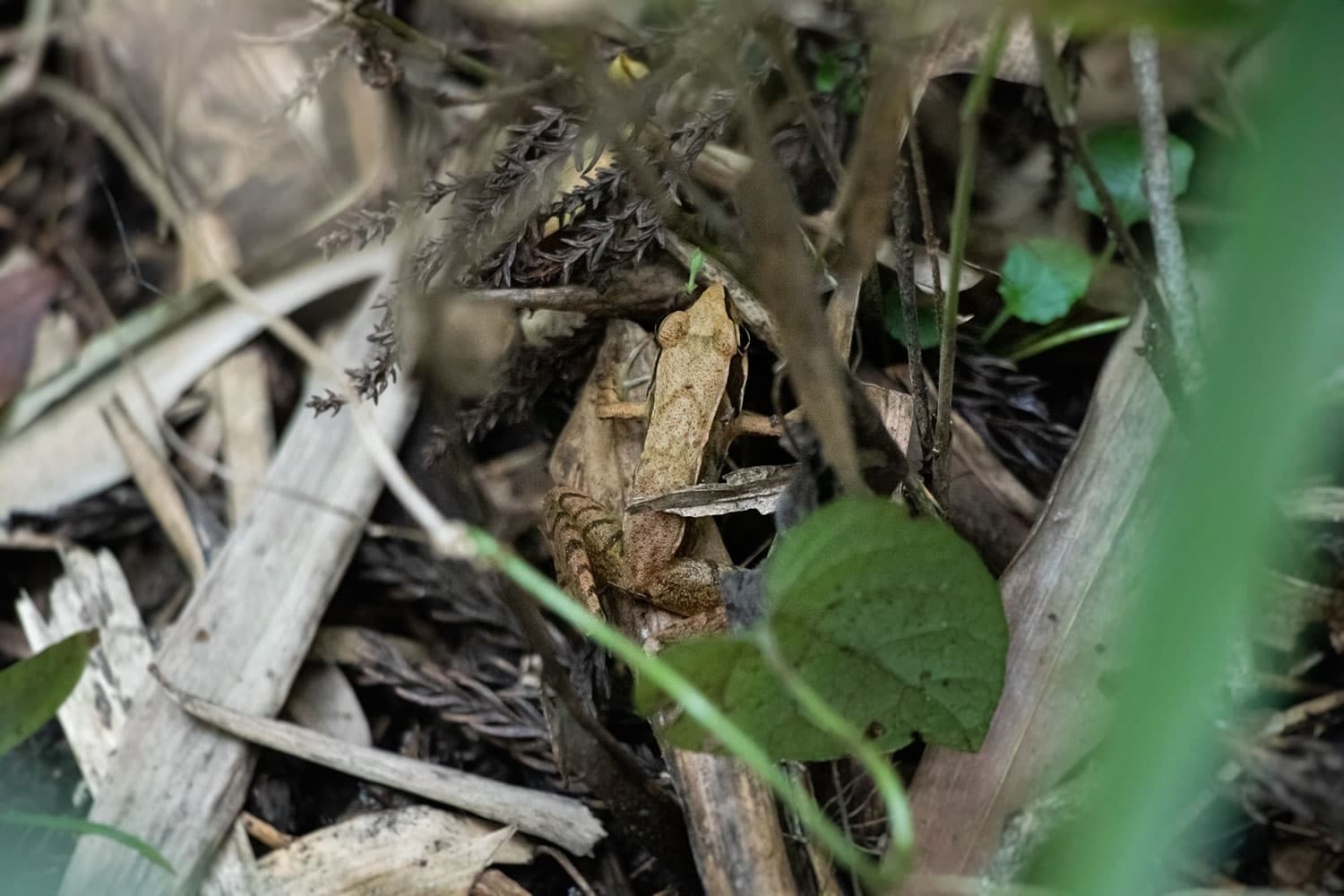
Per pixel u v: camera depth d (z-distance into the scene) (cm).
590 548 83
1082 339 84
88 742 84
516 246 82
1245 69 84
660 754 82
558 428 85
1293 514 80
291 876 82
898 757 81
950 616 77
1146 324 80
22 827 84
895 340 83
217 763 83
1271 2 59
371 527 85
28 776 84
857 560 77
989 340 84
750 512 83
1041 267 83
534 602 81
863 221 78
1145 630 55
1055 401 84
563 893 82
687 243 83
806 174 83
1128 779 56
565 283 83
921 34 77
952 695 78
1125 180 84
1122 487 81
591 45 80
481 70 85
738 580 79
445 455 81
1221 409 50
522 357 84
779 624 77
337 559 85
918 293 83
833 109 83
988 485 83
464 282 82
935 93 84
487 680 84
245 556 85
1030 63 83
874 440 78
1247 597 58
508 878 82
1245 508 51
